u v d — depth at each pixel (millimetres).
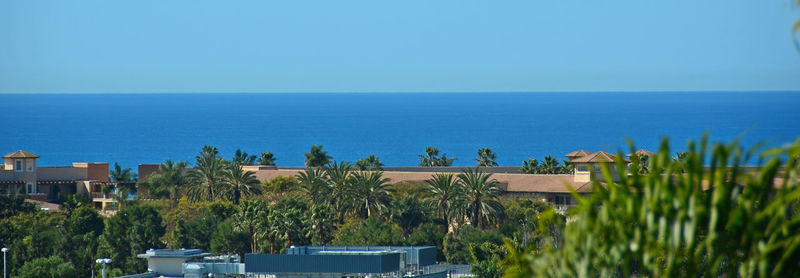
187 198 142250
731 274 14883
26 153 160875
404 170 150500
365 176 123250
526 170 156250
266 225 104125
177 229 114812
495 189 115375
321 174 132250
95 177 171000
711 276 14672
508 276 17219
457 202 115562
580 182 120250
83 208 120875
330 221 112000
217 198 140625
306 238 106812
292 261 87125
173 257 96312
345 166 128625
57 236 110500
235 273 90438
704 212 14914
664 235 14781
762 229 14773
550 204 116688
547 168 155500
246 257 88500
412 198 119375
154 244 113438
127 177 176625
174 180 157250
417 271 90188
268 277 87875
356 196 120562
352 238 109062
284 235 104125
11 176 159125
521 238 72938
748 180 14883
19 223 123062
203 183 141875
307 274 86500
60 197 162500
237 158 196875
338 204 122125
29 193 160125
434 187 120000
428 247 93125
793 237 14422
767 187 14906
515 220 112562
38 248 108625
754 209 15219
